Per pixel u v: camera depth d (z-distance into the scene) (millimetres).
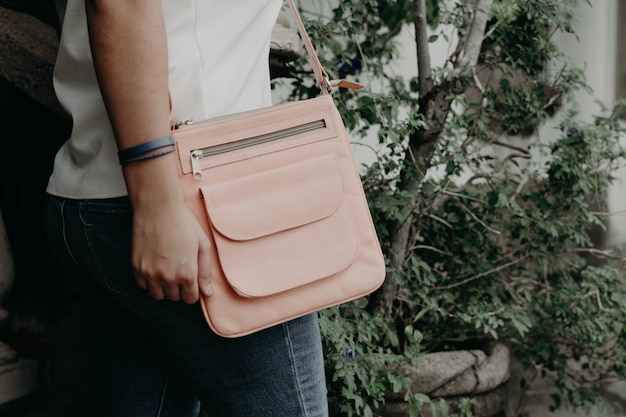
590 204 3426
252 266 1080
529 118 2852
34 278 2379
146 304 1124
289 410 1154
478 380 2514
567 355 3041
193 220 1024
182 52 1086
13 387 2240
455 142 2441
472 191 2797
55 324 2340
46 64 2104
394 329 2584
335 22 2475
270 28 1228
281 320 1102
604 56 3523
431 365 2434
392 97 2271
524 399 3188
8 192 2395
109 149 1104
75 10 1147
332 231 1129
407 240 2678
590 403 2961
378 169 2424
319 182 1127
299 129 1137
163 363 1323
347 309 2320
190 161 1066
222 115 1144
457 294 2742
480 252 2814
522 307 2873
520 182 2961
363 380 2154
